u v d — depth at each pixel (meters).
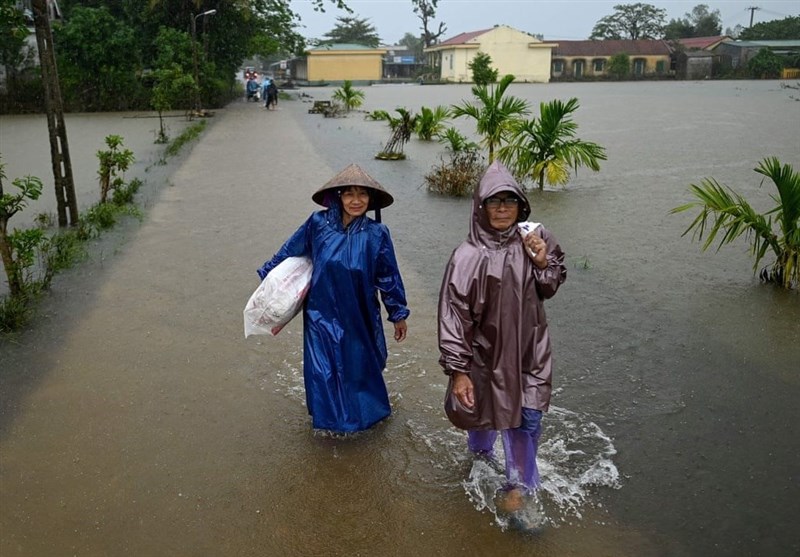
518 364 3.22
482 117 12.95
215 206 10.48
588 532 3.18
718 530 3.19
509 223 3.23
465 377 3.23
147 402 4.42
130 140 20.44
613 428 4.06
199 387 4.62
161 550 3.10
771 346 5.14
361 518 3.30
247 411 4.31
